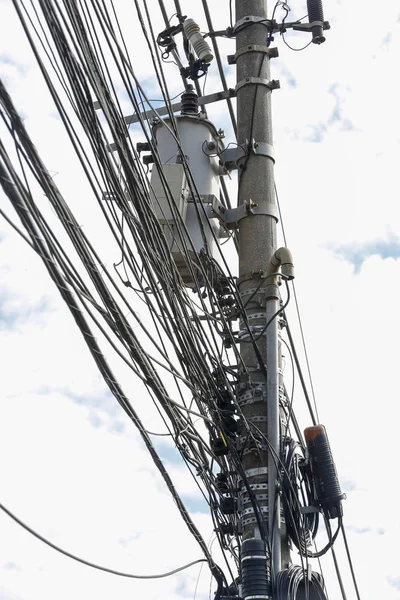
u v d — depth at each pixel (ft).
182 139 28.37
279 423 24.49
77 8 18.71
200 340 23.75
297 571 22.27
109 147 19.66
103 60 19.63
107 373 18.65
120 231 21.18
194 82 29.66
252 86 28.30
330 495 23.98
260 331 25.50
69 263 17.40
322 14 29.17
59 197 16.72
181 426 22.98
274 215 26.94
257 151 27.48
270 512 23.13
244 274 26.18
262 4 29.30
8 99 14.08
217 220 27.91
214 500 24.53
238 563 24.39
